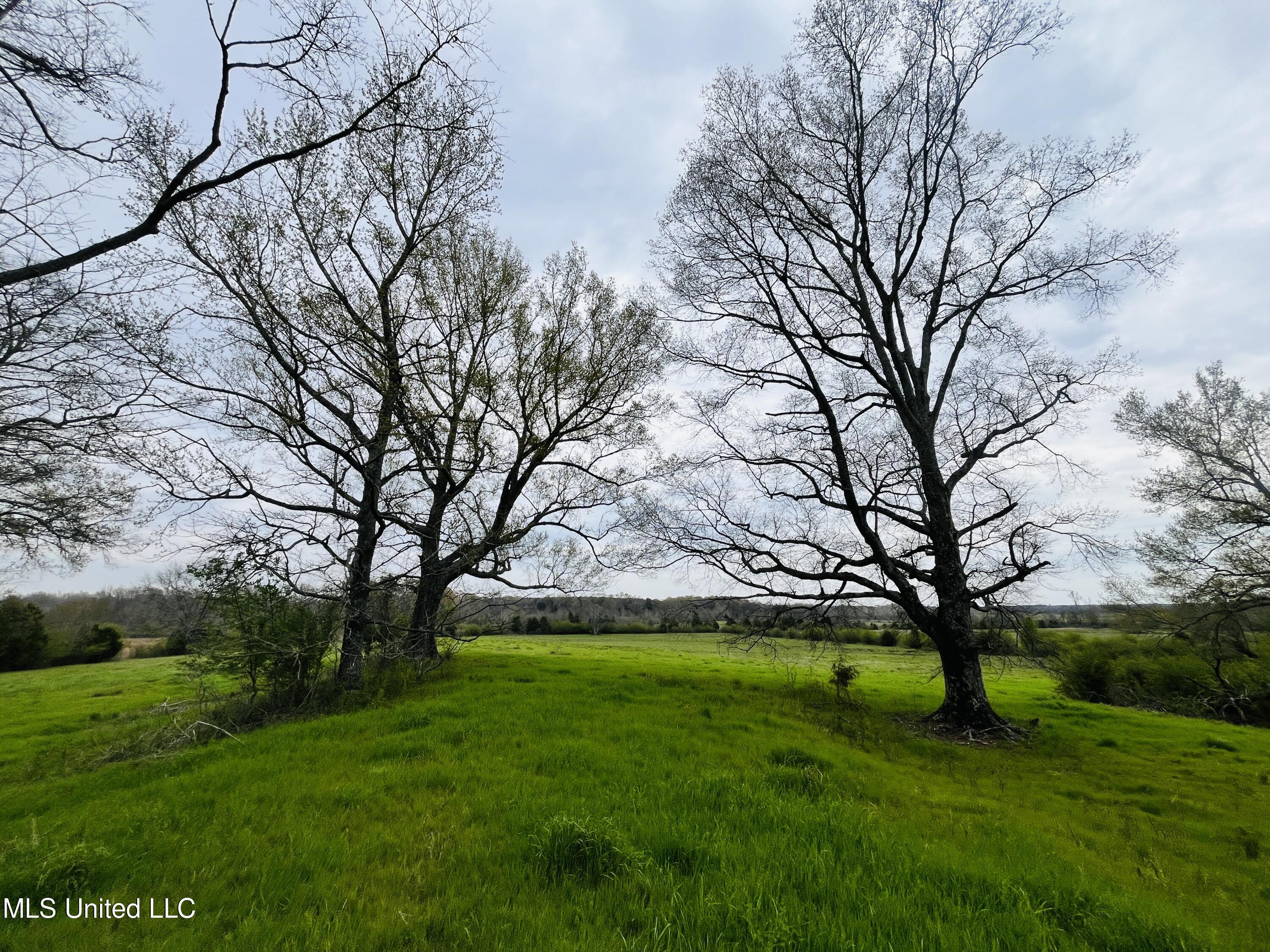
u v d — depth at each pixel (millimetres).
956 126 15844
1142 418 28656
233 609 13273
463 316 18062
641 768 8797
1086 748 13125
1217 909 5727
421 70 9703
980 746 13000
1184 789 10312
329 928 4297
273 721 13180
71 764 10805
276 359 14703
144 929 4371
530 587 18609
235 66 8281
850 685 22078
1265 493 25719
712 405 17203
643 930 4270
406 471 16766
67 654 37281
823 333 17953
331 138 9328
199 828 6461
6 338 10297
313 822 6496
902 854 5723
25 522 12695
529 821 6258
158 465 13242
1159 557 27062
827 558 16000
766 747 10586
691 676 21234
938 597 14961
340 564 14656
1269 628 26094
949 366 16656
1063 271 15719
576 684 17469
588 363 20219
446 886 5035
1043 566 12539
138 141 9555
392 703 14258
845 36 15523
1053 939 4434
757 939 4008
